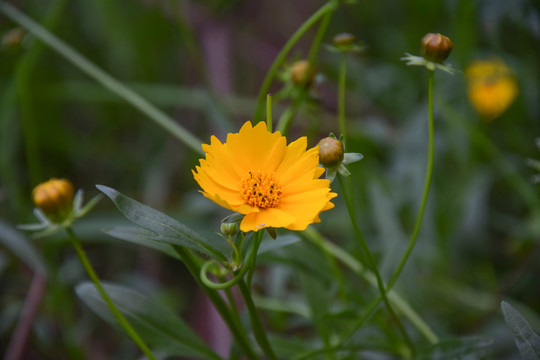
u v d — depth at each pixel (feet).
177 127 2.13
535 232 2.22
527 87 2.50
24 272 2.27
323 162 1.68
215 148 1.69
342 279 1.97
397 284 2.06
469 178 2.40
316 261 1.97
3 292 2.24
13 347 2.07
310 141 2.15
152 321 1.81
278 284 2.06
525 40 2.43
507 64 2.42
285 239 1.73
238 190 1.68
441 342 1.80
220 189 1.67
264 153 1.70
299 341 1.93
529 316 2.11
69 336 2.13
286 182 1.69
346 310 1.86
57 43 2.17
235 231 1.63
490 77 2.43
